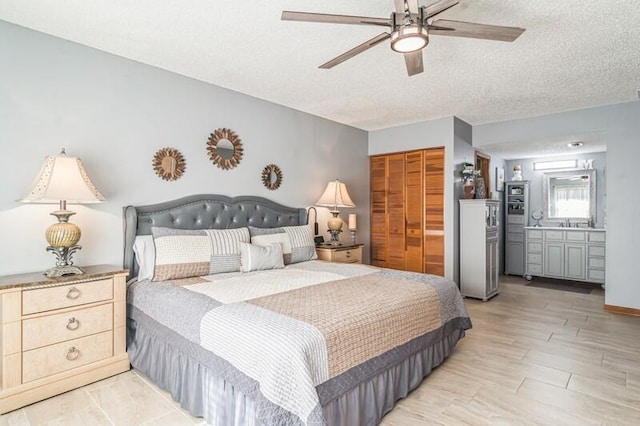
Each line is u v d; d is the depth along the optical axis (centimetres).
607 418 202
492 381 246
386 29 242
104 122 282
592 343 316
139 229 298
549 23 232
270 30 246
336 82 346
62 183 232
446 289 274
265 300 213
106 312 244
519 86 353
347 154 518
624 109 404
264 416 148
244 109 381
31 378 213
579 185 614
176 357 214
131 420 198
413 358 233
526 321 379
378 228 554
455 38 253
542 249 606
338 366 171
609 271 416
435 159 489
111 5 218
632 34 246
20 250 245
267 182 405
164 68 315
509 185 667
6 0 213
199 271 291
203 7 219
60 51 261
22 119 245
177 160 326
